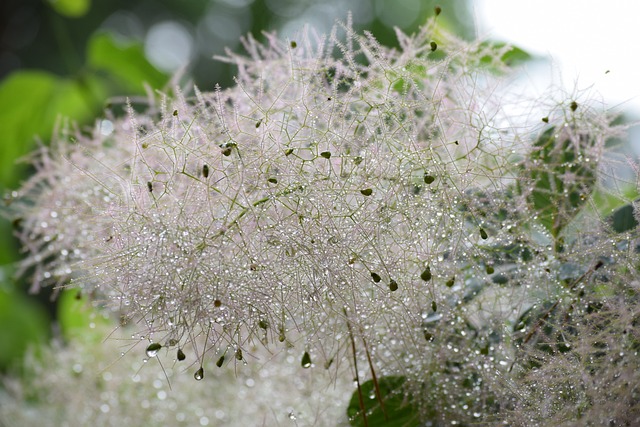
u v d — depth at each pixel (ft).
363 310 1.87
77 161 2.06
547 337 1.87
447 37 2.00
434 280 1.89
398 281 1.88
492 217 1.91
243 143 1.88
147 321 1.85
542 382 1.86
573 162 1.94
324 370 2.01
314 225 1.86
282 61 1.99
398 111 1.90
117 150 2.06
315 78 1.92
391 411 1.94
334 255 1.85
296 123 1.91
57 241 2.07
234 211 1.86
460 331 1.92
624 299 1.85
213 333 1.86
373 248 1.87
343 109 1.90
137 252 1.84
